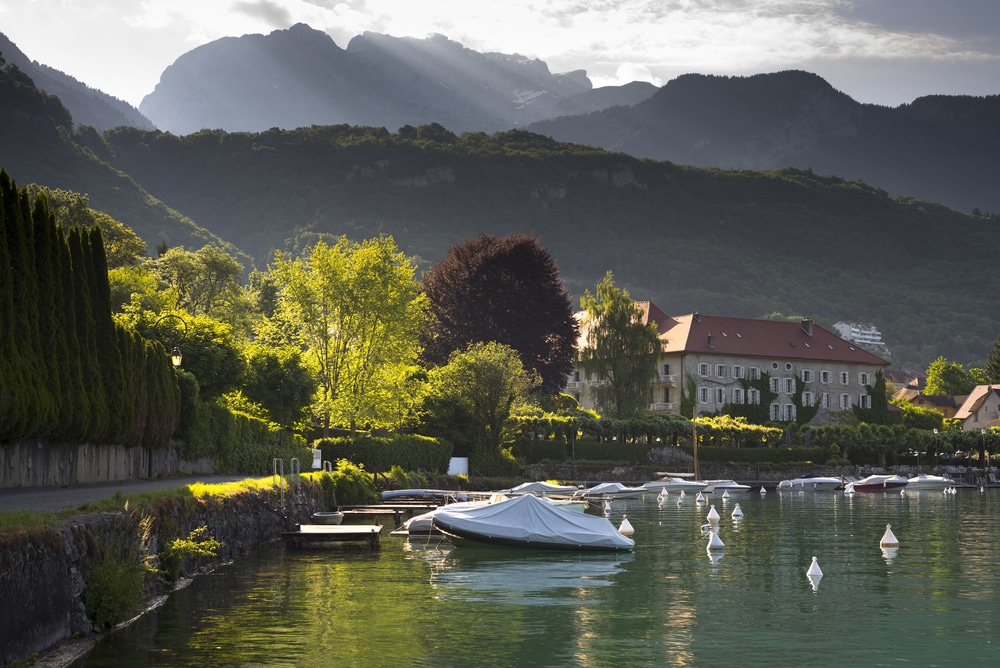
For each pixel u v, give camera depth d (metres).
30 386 34.00
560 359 124.00
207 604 30.14
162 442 51.19
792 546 50.44
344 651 24.42
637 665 23.61
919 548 49.66
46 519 22.34
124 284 87.25
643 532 58.62
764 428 136.50
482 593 33.97
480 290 119.19
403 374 89.00
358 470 71.94
